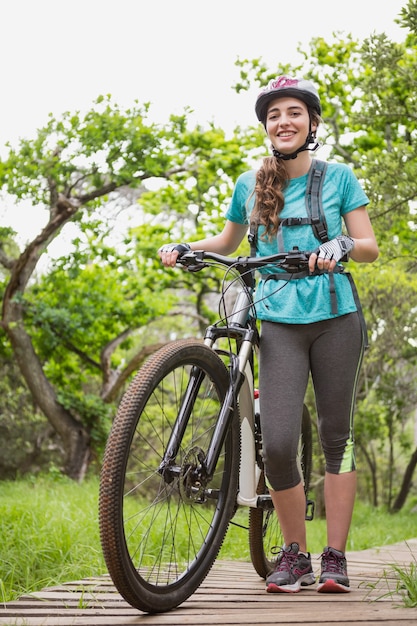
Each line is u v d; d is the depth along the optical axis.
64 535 5.11
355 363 3.07
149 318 19.59
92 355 20.20
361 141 16.77
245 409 3.06
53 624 2.34
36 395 18.17
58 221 17.45
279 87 3.04
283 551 3.12
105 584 3.16
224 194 18.84
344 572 3.08
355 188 3.12
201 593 3.01
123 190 20.53
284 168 3.08
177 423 2.67
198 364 2.73
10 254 21.39
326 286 3.03
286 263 2.86
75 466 18.23
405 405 17.83
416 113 9.29
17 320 18.06
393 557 4.79
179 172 18.52
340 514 3.13
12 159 17.59
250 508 3.42
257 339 3.07
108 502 2.35
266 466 3.06
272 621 2.35
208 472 2.71
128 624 2.34
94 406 18.27
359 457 21.66
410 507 19.83
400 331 14.77
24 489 13.23
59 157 17.59
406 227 11.39
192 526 3.05
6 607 2.69
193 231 20.67
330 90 16.98
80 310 18.69
